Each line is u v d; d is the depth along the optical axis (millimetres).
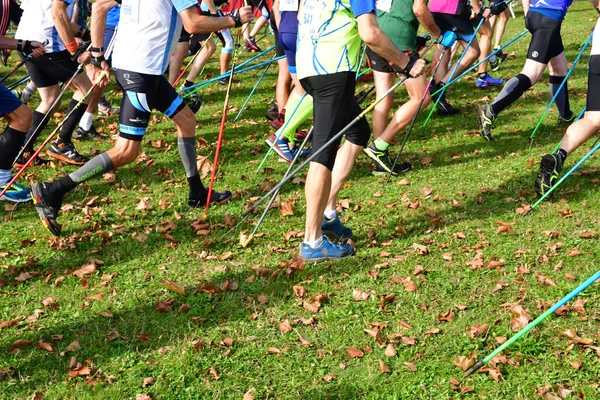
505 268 3881
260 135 6773
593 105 4637
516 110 7223
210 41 7891
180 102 4664
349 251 4078
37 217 4828
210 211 4875
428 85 5242
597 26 4609
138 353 3207
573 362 3041
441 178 5367
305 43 3824
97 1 4609
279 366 3113
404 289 3701
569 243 4141
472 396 2883
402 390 2930
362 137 4230
